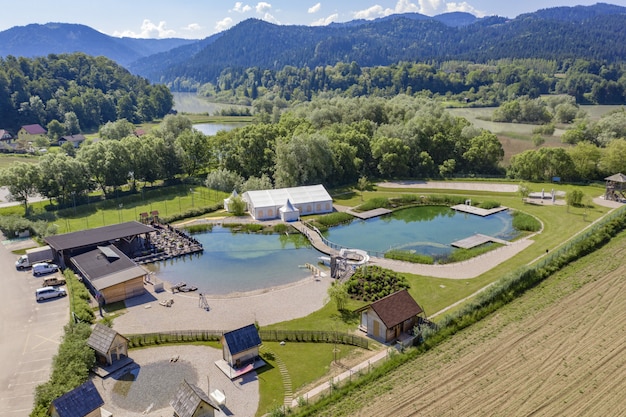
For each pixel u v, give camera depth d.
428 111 153.75
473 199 103.88
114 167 107.50
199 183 120.88
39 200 105.31
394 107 161.62
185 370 43.09
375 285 59.44
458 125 143.25
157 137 123.44
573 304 52.06
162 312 55.12
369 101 164.38
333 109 159.50
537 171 118.25
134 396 39.28
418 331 46.88
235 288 62.44
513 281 55.97
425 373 40.66
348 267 64.19
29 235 83.19
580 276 59.69
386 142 127.38
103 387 40.62
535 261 67.31
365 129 141.75
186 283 64.56
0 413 37.25
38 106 195.62
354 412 35.91
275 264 71.38
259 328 50.16
